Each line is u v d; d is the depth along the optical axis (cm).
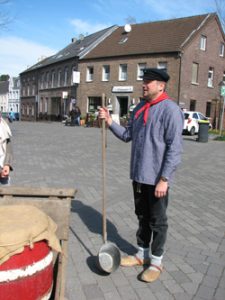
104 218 429
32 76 5678
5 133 437
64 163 1127
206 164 1242
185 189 840
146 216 423
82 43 4609
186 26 3606
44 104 5194
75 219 591
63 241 332
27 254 258
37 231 267
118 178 926
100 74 3928
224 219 627
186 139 2320
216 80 3819
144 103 408
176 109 380
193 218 625
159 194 378
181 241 518
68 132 2458
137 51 3606
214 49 3744
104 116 427
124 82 3716
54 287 305
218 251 490
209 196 784
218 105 3806
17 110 7144
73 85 4297
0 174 441
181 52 3338
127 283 398
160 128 383
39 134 2200
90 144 1695
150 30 3806
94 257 455
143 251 438
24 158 1196
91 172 994
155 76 384
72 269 423
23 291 257
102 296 371
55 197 344
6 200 339
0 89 7900
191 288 392
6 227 264
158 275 406
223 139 2333
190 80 3478
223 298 375
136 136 402
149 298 370
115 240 512
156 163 387
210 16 3647
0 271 249
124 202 699
